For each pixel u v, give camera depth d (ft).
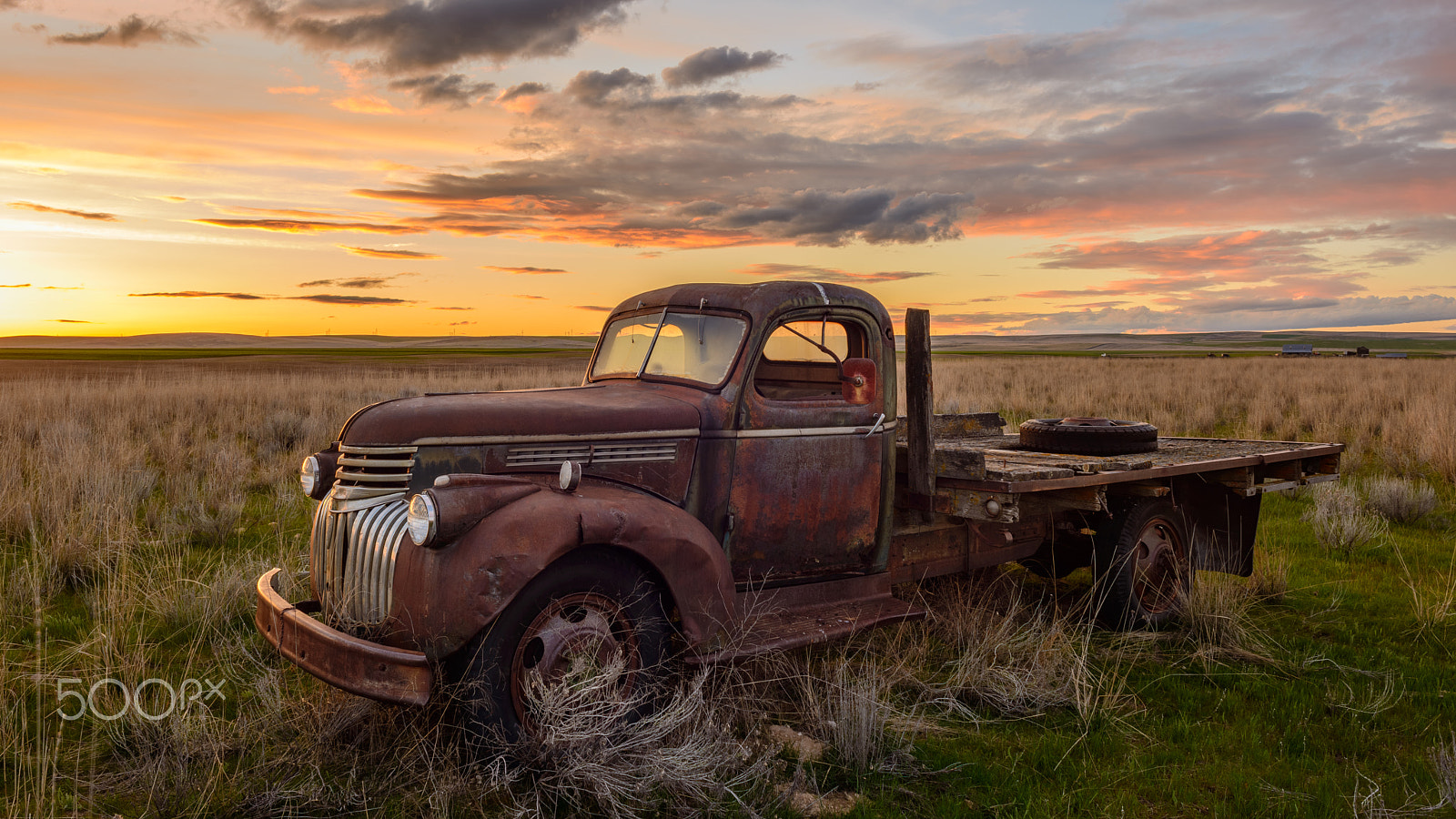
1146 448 20.27
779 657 14.74
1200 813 11.55
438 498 11.00
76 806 10.78
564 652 11.69
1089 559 20.29
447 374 120.26
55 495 26.81
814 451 15.42
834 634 14.30
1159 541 19.90
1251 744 13.48
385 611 11.94
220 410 62.95
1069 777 12.37
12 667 15.31
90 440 43.34
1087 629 18.30
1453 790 11.50
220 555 23.45
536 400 13.60
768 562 15.17
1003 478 15.49
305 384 87.86
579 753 11.12
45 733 12.93
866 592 16.37
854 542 16.10
